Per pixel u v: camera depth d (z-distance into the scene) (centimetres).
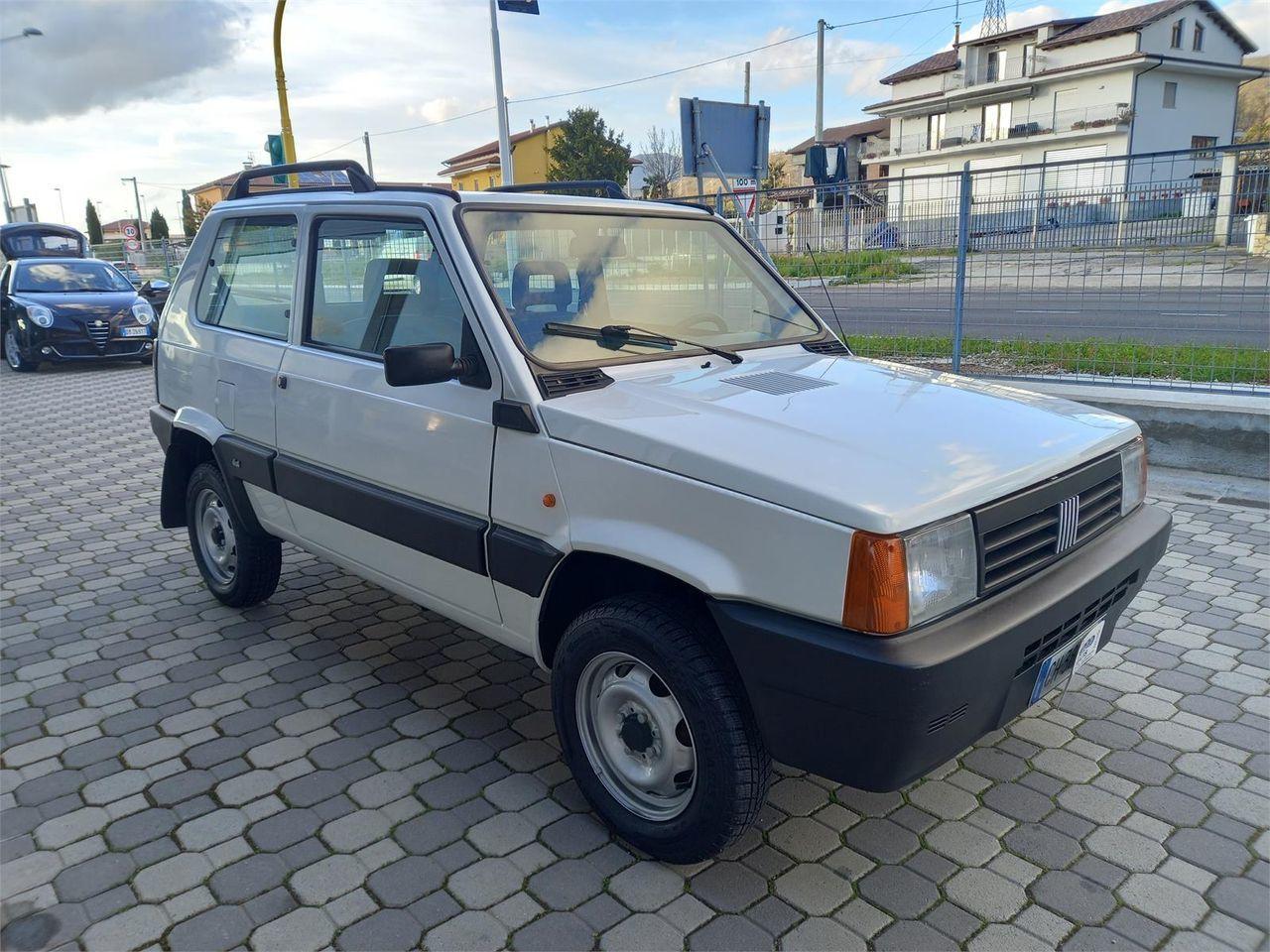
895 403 312
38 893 282
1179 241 694
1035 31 4678
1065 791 326
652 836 287
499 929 265
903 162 5269
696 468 259
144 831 312
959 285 795
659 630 270
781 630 243
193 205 7375
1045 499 274
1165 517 331
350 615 492
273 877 288
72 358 1423
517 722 380
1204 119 4591
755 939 260
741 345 383
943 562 243
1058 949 255
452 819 316
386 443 352
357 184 378
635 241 378
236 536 468
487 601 329
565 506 292
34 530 646
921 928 263
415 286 344
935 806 319
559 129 6172
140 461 850
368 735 371
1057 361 773
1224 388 695
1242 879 281
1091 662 416
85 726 380
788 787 332
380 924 268
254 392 421
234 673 425
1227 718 370
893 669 228
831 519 236
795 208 892
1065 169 727
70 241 2370
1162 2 4475
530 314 327
